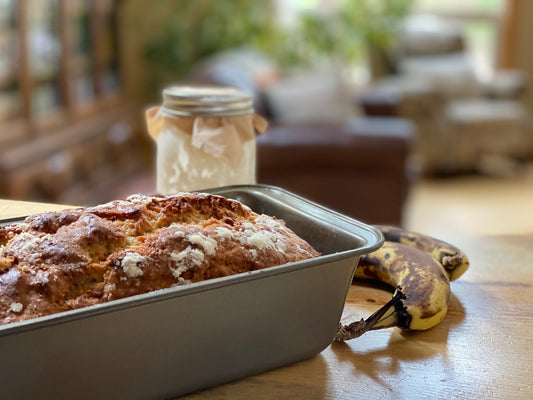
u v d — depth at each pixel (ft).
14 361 1.53
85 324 1.57
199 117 2.48
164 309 1.65
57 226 1.84
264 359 1.86
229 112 2.50
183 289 1.63
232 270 1.83
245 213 2.03
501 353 2.06
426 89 9.04
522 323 2.22
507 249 2.76
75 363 1.59
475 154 9.53
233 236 1.88
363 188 6.56
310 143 6.37
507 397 1.87
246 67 7.54
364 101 8.45
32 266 1.72
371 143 6.40
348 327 2.02
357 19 9.43
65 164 6.99
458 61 10.31
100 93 8.70
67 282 1.72
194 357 1.74
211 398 1.81
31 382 1.56
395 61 10.06
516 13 11.21
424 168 9.46
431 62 10.18
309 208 2.15
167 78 10.49
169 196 2.07
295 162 6.41
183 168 2.54
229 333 1.77
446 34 10.46
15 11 6.42
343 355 2.02
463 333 2.15
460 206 8.67
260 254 1.87
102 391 1.65
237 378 1.86
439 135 9.19
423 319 2.09
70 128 7.61
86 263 1.75
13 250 1.75
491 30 11.51
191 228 1.86
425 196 9.07
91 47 8.41
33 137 6.85
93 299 1.72
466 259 2.42
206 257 1.81
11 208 2.62
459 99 10.02
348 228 2.01
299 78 7.59
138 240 1.84
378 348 2.06
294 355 1.92
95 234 1.79
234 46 10.14
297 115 7.15
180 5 10.39
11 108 6.54
